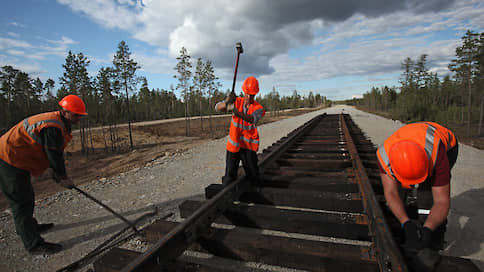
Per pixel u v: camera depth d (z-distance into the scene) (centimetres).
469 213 352
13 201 294
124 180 622
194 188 520
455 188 454
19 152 286
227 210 334
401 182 198
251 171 390
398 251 184
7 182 286
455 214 352
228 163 374
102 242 323
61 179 310
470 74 1298
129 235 330
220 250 266
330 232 292
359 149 674
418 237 192
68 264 282
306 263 235
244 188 391
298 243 245
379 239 219
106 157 1347
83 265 276
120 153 1455
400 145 194
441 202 193
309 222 298
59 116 308
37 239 304
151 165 794
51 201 488
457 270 193
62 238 340
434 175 196
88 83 1372
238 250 259
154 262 214
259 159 561
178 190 514
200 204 350
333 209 347
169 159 861
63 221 394
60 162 303
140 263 198
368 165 514
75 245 320
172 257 233
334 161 538
